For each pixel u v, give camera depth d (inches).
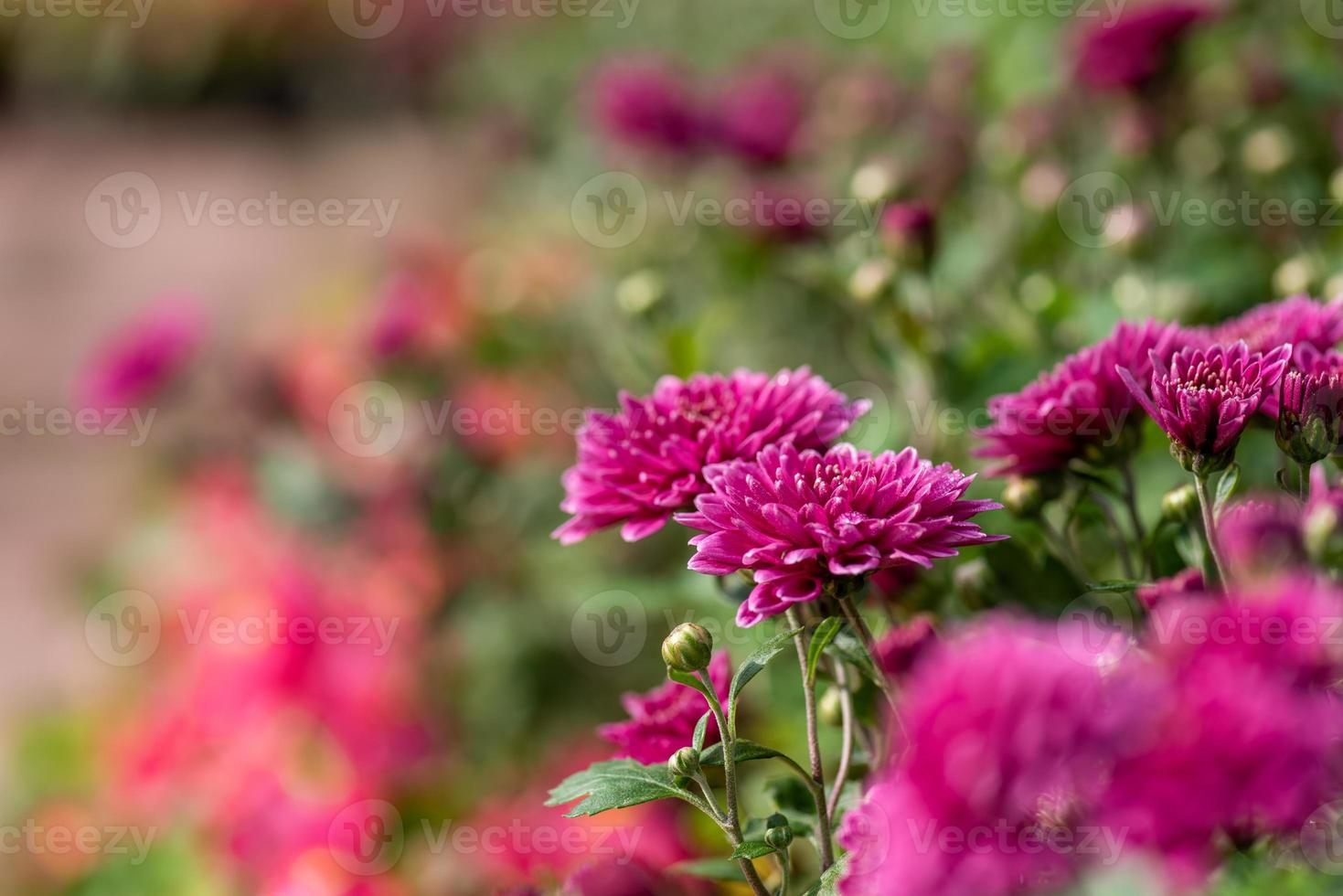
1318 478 28.3
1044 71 56.3
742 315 55.6
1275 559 27.5
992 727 24.0
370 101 172.4
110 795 47.0
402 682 47.7
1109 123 50.9
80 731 52.6
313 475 55.4
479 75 118.3
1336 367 28.0
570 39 105.0
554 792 28.0
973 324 43.4
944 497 27.3
